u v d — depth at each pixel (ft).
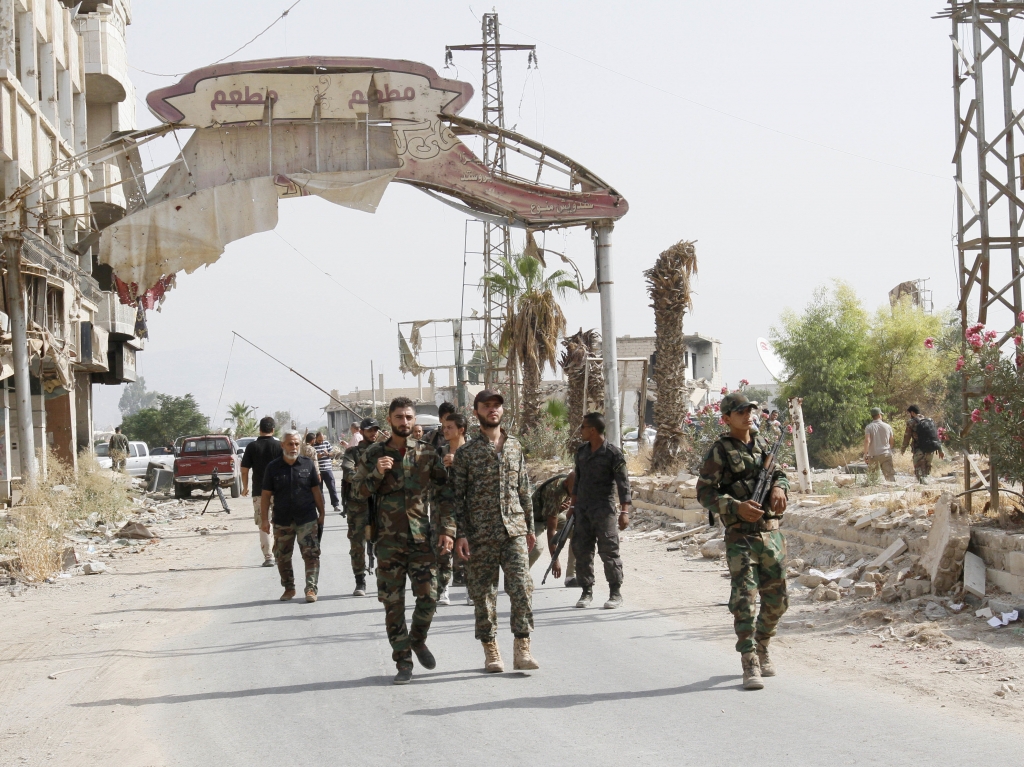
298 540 38.32
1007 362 33.35
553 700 21.94
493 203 59.62
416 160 57.93
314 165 57.21
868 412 135.95
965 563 29.78
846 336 139.13
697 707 20.97
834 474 69.51
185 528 75.41
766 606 23.49
